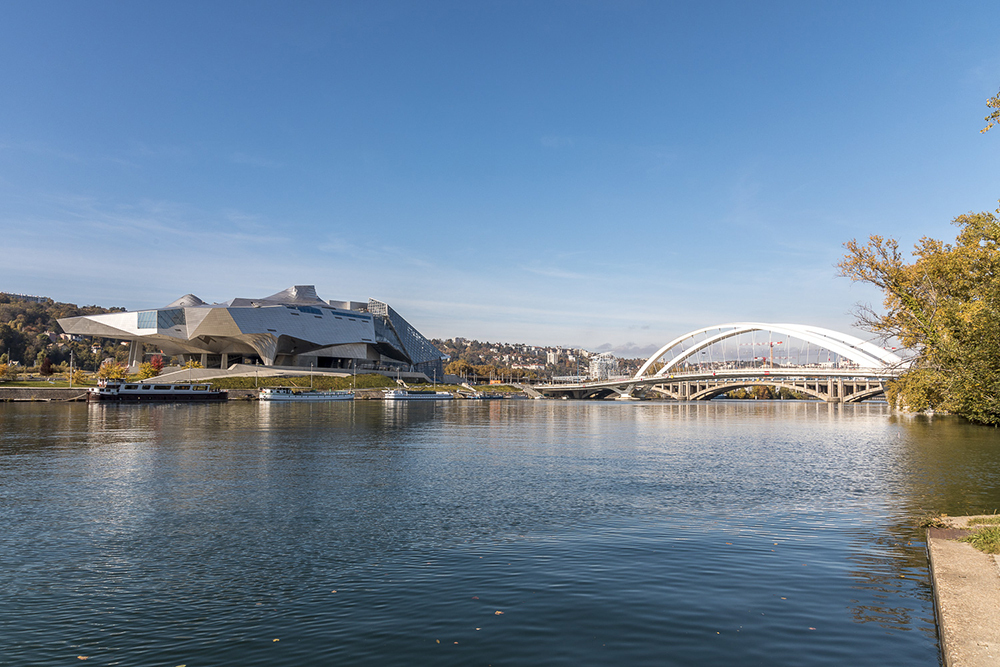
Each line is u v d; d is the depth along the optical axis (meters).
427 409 125.38
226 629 11.91
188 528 20.41
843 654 10.55
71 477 31.17
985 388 49.03
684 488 28.39
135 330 164.62
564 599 13.36
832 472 33.97
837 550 17.28
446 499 25.48
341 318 198.25
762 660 10.34
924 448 46.88
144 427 63.69
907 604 12.95
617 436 60.38
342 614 12.61
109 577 15.31
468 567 15.81
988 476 32.25
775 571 15.30
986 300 43.19
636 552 17.14
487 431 64.88
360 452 42.78
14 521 21.53
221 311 164.12
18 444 46.75
